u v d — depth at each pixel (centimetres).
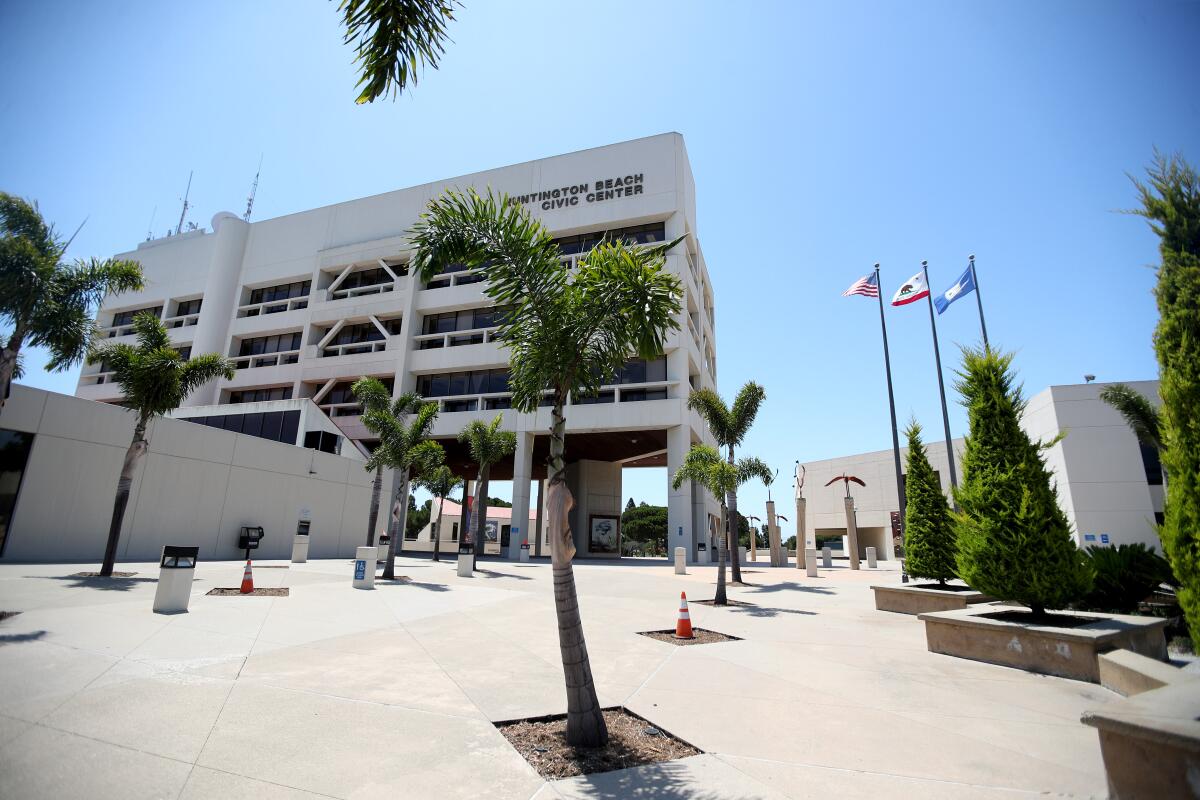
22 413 1633
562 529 496
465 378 4097
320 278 4675
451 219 566
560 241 4100
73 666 575
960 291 2550
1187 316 550
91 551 1780
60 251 1113
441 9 511
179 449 2097
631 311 560
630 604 1391
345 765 390
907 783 387
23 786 331
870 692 618
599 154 4066
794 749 448
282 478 2591
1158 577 1155
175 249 5284
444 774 383
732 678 674
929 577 1345
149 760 379
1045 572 802
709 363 5297
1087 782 390
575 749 444
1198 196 557
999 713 546
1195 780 294
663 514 7594
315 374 4356
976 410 932
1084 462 2845
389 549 1766
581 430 3678
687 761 422
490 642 842
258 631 817
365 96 516
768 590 1803
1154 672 541
